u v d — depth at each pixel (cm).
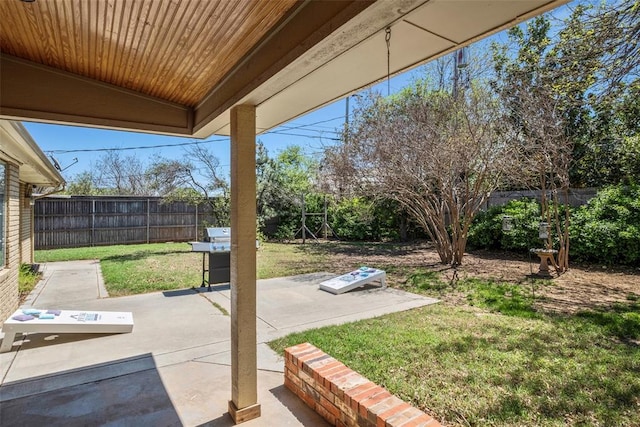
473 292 589
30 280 682
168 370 327
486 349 353
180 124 307
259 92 208
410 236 1369
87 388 293
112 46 211
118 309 521
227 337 410
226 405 269
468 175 812
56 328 391
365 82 195
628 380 288
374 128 797
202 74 244
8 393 284
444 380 294
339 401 233
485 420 240
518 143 683
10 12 178
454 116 734
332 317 477
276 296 591
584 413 246
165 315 492
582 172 891
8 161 491
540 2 120
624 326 410
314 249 1199
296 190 1464
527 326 419
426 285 650
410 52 158
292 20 163
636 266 750
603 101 459
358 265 883
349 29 131
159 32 192
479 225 1039
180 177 1303
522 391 275
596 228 776
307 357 283
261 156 1412
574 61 438
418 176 771
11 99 233
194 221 1530
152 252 1143
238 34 188
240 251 247
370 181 853
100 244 1353
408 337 390
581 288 601
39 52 224
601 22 402
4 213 484
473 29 138
